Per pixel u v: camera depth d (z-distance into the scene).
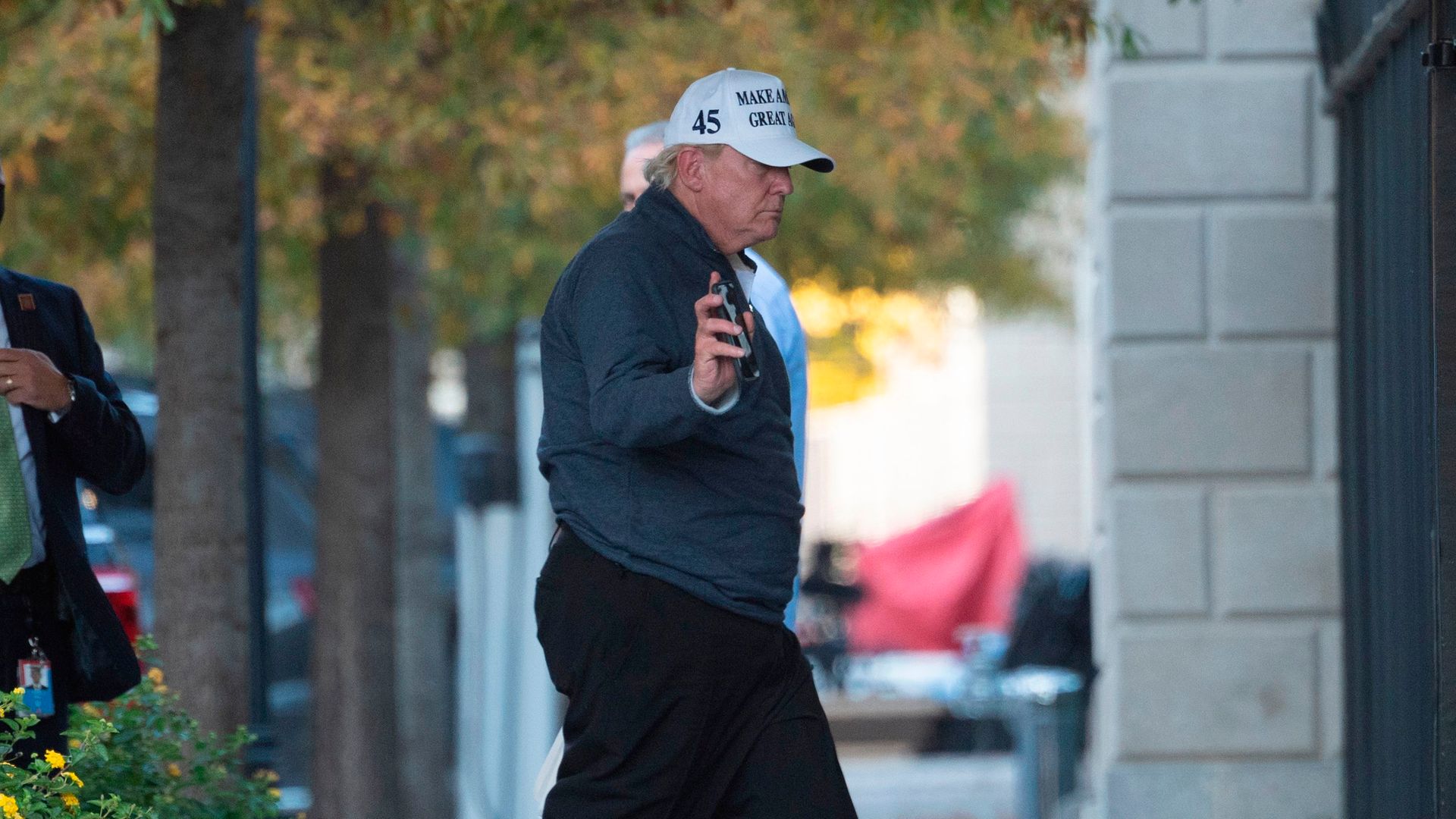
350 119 33.81
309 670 48.12
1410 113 20.28
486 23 26.77
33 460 16.89
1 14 29.92
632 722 16.09
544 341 16.41
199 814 19.52
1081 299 63.97
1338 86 25.25
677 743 16.14
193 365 24.84
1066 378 109.31
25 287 17.50
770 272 20.06
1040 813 43.66
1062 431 109.31
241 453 25.38
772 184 16.33
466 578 40.94
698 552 16.02
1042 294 65.25
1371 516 23.55
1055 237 64.19
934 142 43.94
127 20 32.62
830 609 68.19
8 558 16.45
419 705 45.34
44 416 16.94
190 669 24.80
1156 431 30.56
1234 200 30.48
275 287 54.94
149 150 36.38
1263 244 30.47
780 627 16.72
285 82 33.53
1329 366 30.42
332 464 37.88
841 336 66.44
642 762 16.16
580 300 15.83
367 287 37.84
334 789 37.84
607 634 16.03
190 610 24.80
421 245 45.09
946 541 67.12
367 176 36.84
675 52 36.16
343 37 33.81
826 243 51.22
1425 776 19.80
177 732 20.52
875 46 40.16
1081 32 25.88
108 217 37.59
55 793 15.89
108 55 33.69
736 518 16.11
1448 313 18.47
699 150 16.25
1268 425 30.47
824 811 16.56
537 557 40.62
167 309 24.92
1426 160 19.12
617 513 16.06
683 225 16.12
